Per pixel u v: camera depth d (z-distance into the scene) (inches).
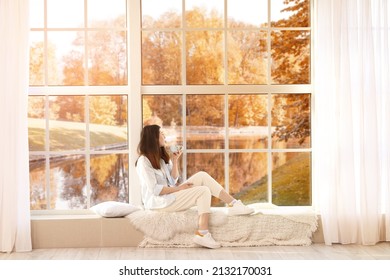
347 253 201.3
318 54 213.0
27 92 205.9
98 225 212.5
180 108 226.4
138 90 221.5
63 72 224.4
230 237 212.2
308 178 228.8
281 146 228.4
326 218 212.8
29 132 222.8
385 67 213.8
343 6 211.0
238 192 228.7
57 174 224.2
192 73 226.4
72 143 224.5
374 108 212.2
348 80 211.0
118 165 225.9
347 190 213.2
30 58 222.8
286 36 227.0
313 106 224.8
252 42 226.8
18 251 206.2
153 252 203.6
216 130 227.1
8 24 204.1
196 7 225.8
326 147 212.5
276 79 227.6
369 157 213.5
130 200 223.1
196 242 207.6
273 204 228.2
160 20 225.3
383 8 213.0
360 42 211.5
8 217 205.2
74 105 223.9
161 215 211.5
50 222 211.6
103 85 225.0
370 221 213.6
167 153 219.3
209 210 209.5
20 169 205.9
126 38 225.1
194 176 215.8
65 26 223.9
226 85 225.5
